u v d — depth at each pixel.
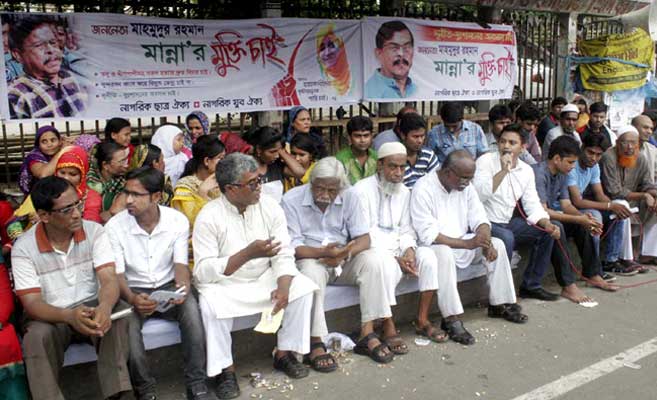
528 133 6.84
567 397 3.69
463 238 4.77
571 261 5.55
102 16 5.98
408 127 5.12
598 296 5.43
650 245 6.31
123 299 3.52
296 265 4.14
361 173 5.14
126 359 3.37
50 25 5.75
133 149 5.12
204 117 6.14
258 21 6.84
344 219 4.36
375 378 3.89
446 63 8.45
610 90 10.04
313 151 5.00
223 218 3.76
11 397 3.18
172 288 3.76
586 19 11.56
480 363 4.12
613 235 5.99
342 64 7.51
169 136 5.58
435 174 4.70
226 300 3.66
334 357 4.15
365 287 4.17
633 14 10.50
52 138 4.81
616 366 4.09
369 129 5.02
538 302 5.26
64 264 3.36
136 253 3.66
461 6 9.30
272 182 4.53
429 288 4.42
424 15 8.38
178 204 4.21
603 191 6.19
